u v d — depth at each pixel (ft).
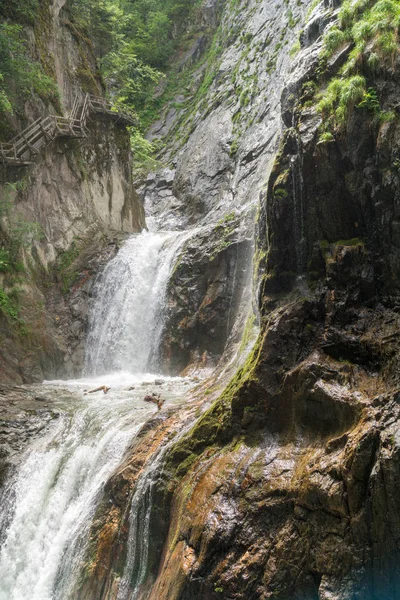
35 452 50.47
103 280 84.94
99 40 119.24
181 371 72.79
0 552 45.44
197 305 73.56
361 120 36.29
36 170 85.15
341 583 26.58
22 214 81.56
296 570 28.17
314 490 28.58
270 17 134.41
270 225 40.09
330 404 31.45
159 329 76.38
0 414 56.75
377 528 26.18
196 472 35.14
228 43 147.02
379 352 31.76
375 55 36.94
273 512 30.09
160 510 35.73
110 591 36.14
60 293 83.20
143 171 135.03
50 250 84.58
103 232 92.27
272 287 39.19
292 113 41.98
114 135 103.65
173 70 160.97
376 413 28.43
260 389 35.24
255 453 33.71
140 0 170.19
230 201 104.42
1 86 81.05
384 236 34.32
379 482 26.21
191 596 30.32
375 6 39.06
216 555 30.66
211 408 38.42
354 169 36.24
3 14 86.12
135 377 72.79
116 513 38.88
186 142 135.33
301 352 35.06
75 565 39.45
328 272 35.70
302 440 32.63
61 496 45.75
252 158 107.55
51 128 85.71
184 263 76.48
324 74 40.68
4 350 71.26
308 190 37.99
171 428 41.93
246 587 28.78
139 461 39.88
